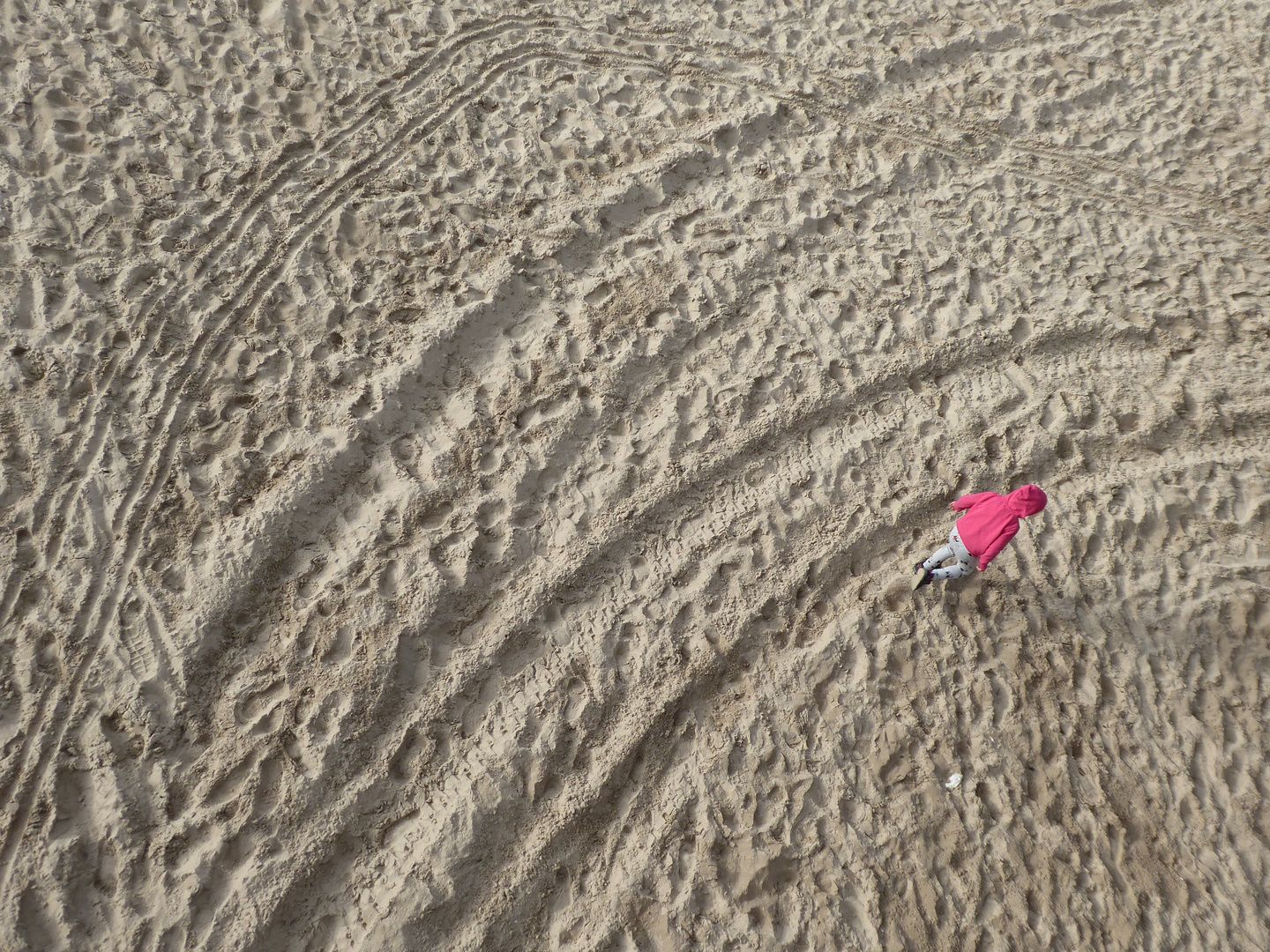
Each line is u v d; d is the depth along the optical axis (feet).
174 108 15.46
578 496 13.41
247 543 11.96
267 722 11.05
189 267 14.07
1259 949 11.24
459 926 10.31
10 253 13.47
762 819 11.34
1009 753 12.20
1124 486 14.58
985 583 13.56
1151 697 13.01
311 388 13.47
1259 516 14.55
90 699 10.73
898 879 11.11
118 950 9.55
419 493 12.86
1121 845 11.76
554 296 15.20
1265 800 12.37
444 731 11.40
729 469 14.03
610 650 12.26
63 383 12.64
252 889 10.00
